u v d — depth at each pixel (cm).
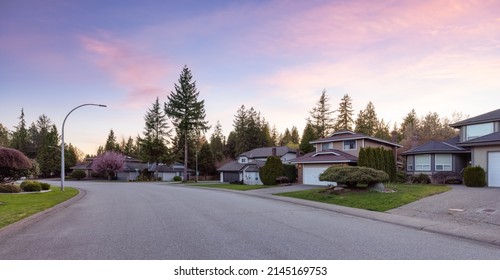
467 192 1594
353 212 1233
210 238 755
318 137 6506
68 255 616
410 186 2095
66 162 7575
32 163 2459
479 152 2098
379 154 2698
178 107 5400
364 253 624
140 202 1669
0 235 823
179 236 780
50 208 1427
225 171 5000
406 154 3006
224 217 1109
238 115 8162
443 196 1482
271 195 2102
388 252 634
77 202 1723
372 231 855
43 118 8894
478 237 761
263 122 8775
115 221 1033
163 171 6606
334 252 631
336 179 1861
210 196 2067
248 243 704
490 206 1171
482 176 1978
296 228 894
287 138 9825
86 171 7194
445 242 725
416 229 890
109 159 6297
